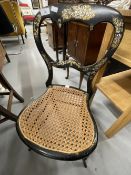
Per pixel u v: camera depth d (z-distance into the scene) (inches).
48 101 28.4
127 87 38.1
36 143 20.6
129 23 27.6
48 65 30.0
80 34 49.3
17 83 63.2
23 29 109.4
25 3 169.8
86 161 34.0
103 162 34.0
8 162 33.8
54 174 31.7
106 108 49.5
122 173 32.1
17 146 37.0
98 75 34.4
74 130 22.8
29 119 24.4
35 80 65.8
